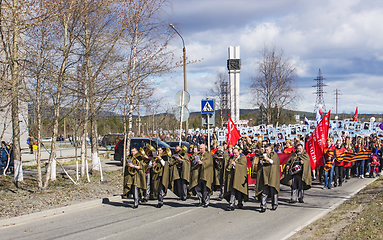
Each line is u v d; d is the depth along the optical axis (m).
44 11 10.73
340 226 6.91
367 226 6.46
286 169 10.26
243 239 6.54
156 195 9.98
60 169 17.17
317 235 6.43
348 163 14.39
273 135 19.97
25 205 9.35
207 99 14.63
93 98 13.00
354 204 9.15
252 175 9.42
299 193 10.27
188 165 10.04
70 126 13.92
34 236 6.93
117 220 8.19
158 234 6.95
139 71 13.49
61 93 11.68
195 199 11.09
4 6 10.73
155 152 9.76
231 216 8.53
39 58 11.43
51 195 10.62
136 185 9.57
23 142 30.59
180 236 6.79
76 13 11.41
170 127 33.56
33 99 11.16
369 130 18.95
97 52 12.16
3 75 10.99
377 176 16.31
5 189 11.07
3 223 7.82
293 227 7.35
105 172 16.30
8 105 11.24
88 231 7.24
